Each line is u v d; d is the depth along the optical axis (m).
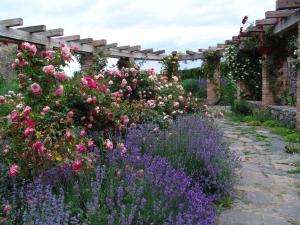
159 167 4.05
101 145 4.66
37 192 3.17
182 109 9.19
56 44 10.99
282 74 13.18
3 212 3.12
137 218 3.12
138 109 6.62
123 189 3.50
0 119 3.69
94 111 5.38
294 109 10.82
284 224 3.82
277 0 8.33
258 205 4.38
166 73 17.28
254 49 14.00
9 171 3.37
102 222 2.93
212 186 4.61
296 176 5.59
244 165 6.23
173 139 5.25
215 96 19.53
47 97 4.16
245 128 10.55
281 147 7.73
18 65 4.19
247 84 15.65
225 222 3.84
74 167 3.40
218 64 19.33
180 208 3.30
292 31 11.58
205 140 5.34
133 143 5.04
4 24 8.54
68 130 3.79
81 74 6.18
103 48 13.52
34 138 3.60
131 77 8.05
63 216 2.86
